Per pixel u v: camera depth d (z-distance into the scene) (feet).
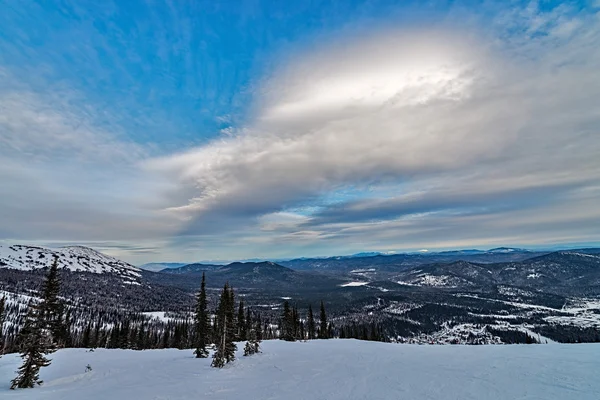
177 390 57.11
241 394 53.16
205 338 116.98
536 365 60.85
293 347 124.47
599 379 48.96
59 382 70.90
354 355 92.73
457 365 66.18
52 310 75.20
